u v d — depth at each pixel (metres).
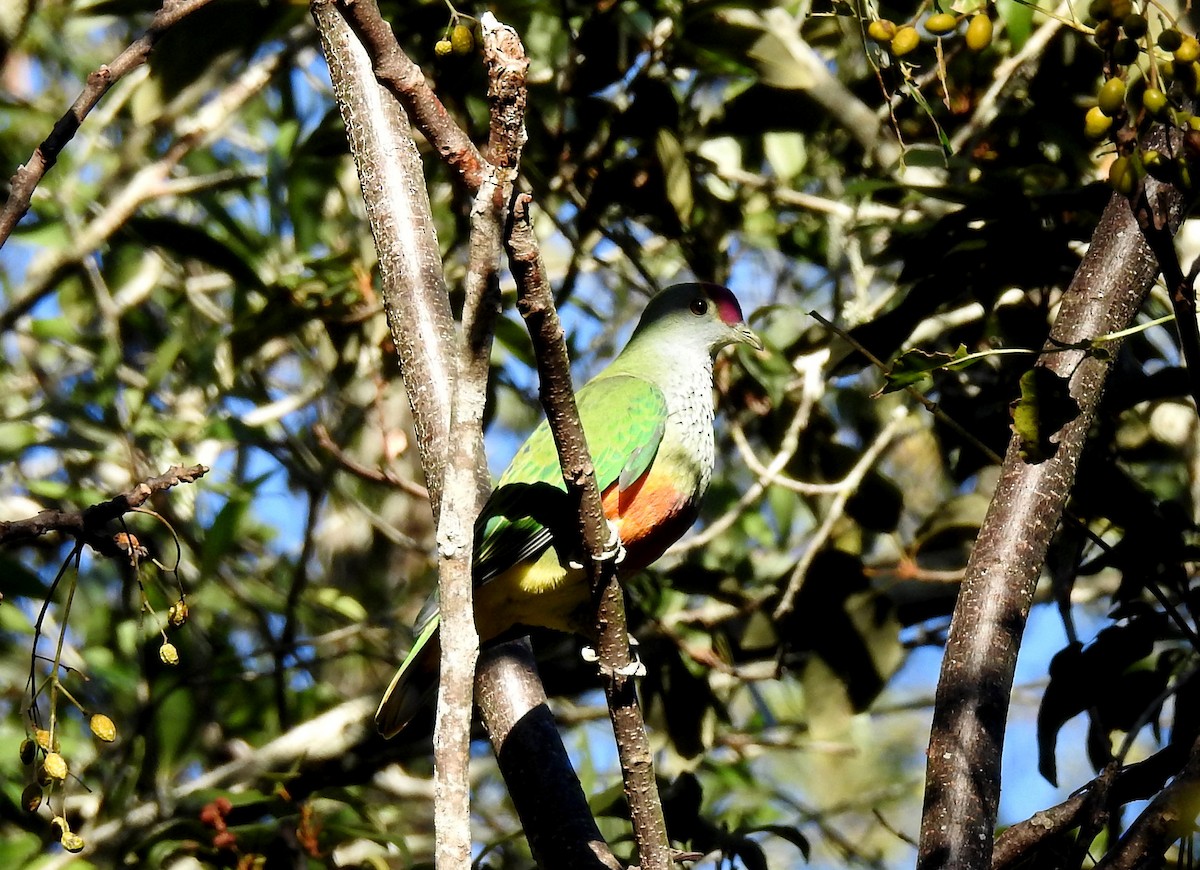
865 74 12.11
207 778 12.02
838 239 13.22
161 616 12.67
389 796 13.68
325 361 13.13
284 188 13.41
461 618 5.21
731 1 11.05
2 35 14.53
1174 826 6.06
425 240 8.67
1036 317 10.27
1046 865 8.42
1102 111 5.38
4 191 12.94
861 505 11.27
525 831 7.86
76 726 13.39
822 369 11.78
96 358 13.79
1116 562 9.45
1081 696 9.00
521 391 13.69
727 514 12.20
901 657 10.83
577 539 5.96
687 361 9.74
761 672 12.12
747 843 9.69
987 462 10.59
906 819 16.73
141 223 12.45
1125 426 11.21
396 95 5.10
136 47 6.82
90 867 10.09
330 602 13.97
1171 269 5.44
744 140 13.68
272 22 11.26
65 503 13.84
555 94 11.92
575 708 13.98
